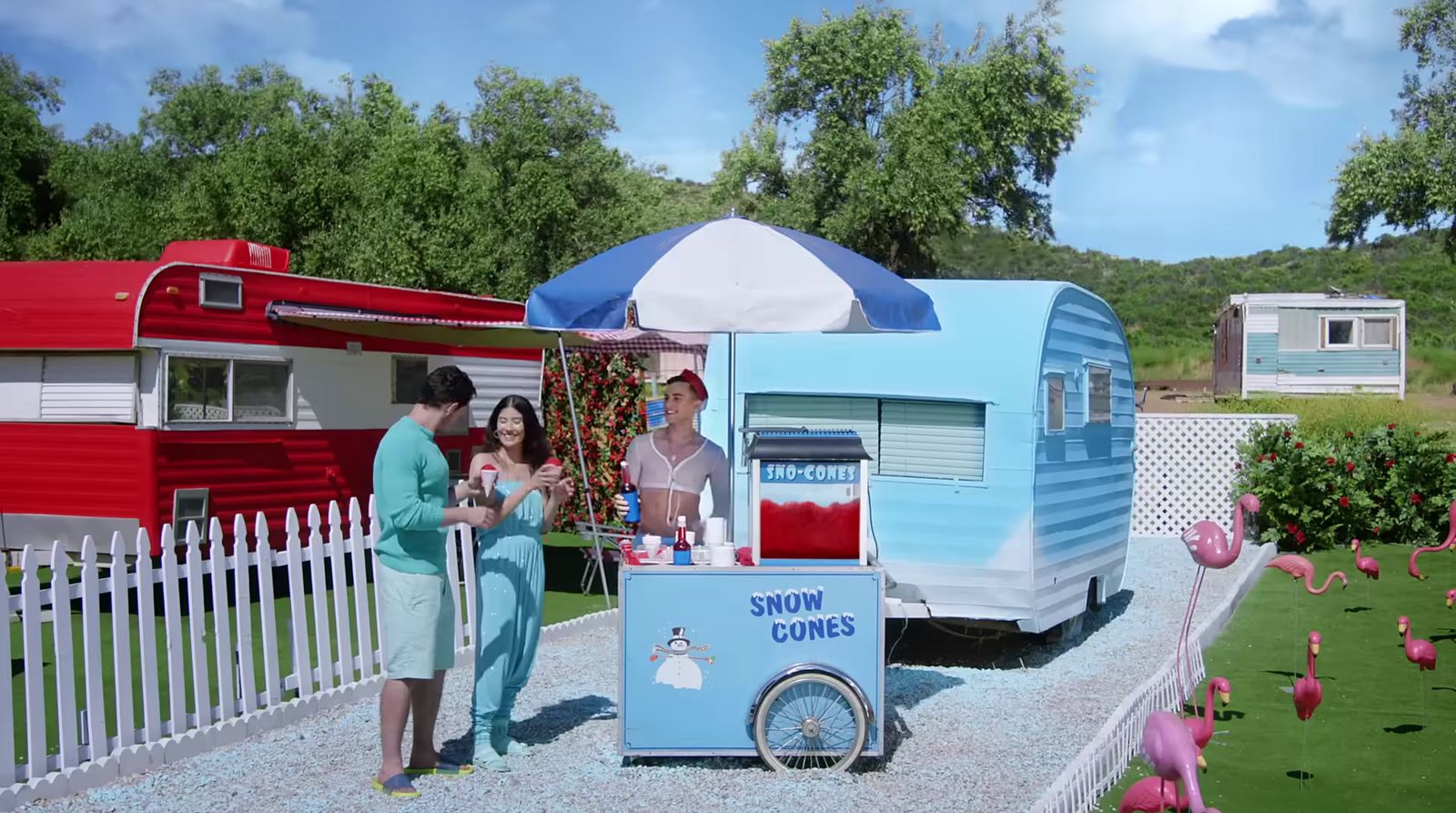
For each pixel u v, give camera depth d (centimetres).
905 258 3120
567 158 3048
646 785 498
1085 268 7044
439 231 2427
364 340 1050
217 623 562
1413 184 2178
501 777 507
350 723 596
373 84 3475
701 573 518
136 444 842
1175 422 1370
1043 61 3111
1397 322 2969
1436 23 2195
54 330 851
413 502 474
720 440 776
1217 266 7156
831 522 524
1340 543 1251
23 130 3512
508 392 1266
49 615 481
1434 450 1251
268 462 945
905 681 700
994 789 495
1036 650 799
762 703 514
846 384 747
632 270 527
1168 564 1180
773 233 546
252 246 978
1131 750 544
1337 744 566
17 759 528
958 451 736
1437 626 856
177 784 495
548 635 796
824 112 3011
